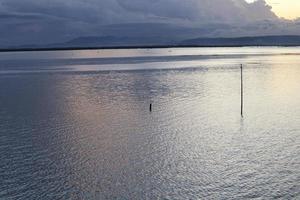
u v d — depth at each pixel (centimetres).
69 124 7562
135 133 6844
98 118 8094
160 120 7862
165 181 4666
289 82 13638
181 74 17150
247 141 6231
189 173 4900
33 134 6794
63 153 5719
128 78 15712
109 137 6594
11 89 12569
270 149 5781
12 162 5328
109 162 5322
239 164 5178
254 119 7794
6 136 6669
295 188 4397
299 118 7756
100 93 11588
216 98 10469
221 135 6631
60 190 4428
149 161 5353
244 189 4412
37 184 4591
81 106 9469
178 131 6956
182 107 9219
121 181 4669
